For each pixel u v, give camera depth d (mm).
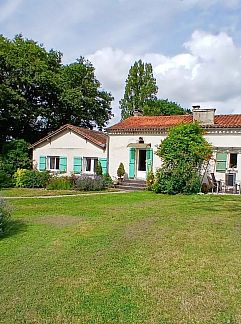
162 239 9664
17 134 35875
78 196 20641
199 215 13445
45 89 34031
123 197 19797
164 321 5199
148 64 50875
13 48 32500
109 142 27453
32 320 5246
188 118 27016
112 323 5160
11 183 27500
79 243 9359
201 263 7637
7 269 7348
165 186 21531
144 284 6547
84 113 38844
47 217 13406
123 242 9398
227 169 23125
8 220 11891
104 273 7113
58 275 7016
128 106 50312
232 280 6688
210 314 5398
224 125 23172
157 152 23125
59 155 29594
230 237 9836
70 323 5164
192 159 21578
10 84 32094
